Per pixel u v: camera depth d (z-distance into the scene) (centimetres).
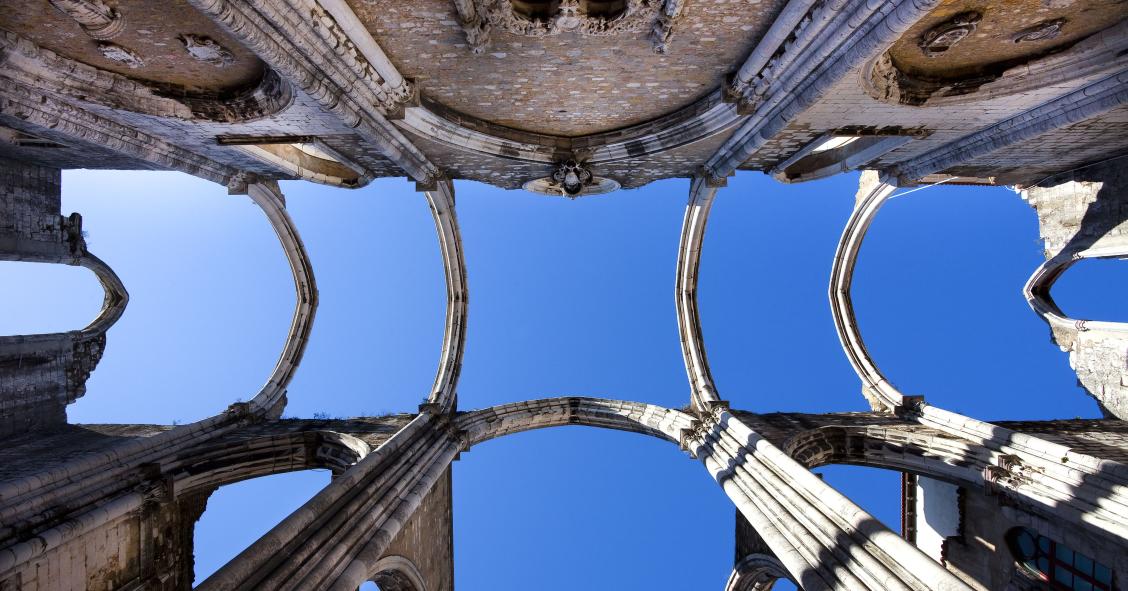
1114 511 948
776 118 988
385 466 1141
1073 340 1662
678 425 1488
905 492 1658
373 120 1016
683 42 895
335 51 812
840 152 1452
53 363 1465
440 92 1080
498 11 812
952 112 1072
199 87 1032
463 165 1348
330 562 819
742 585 1452
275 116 1045
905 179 1447
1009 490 1141
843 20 717
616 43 898
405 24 852
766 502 1019
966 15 815
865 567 769
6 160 1347
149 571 1193
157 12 805
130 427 1541
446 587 1452
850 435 1430
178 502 1306
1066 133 1251
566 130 1270
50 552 960
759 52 865
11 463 1199
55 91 948
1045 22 846
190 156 1301
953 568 1452
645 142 1223
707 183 1380
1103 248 1465
